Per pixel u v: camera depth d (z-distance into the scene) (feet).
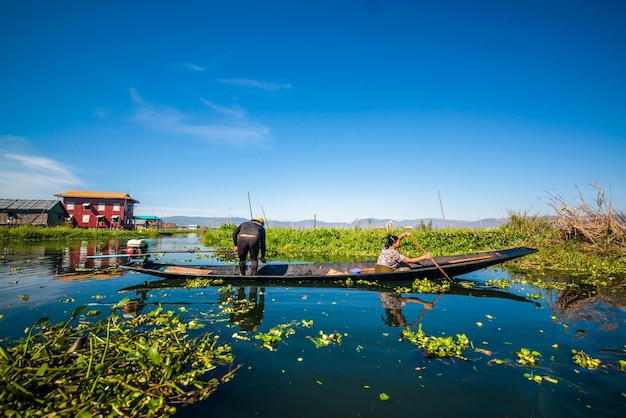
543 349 12.48
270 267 30.55
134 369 10.23
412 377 10.32
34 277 26.61
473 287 23.94
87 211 156.76
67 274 28.12
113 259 39.73
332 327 14.88
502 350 12.39
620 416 8.36
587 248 39.24
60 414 7.98
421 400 9.04
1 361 9.32
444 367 10.98
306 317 16.40
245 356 11.74
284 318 16.22
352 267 30.30
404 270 25.31
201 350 11.97
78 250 51.47
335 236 64.08
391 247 27.04
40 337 12.86
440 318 16.29
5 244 61.46
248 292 22.22
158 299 19.93
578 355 11.64
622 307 18.38
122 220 159.53
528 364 11.18
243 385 9.77
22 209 126.21
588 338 13.65
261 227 27.30
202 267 29.30
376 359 11.55
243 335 13.84
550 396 9.26
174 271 27.07
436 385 9.85
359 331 14.35
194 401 8.94
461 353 12.06
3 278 26.02
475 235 50.80
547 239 43.83
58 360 10.25
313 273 29.63
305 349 12.35
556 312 17.38
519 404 8.89
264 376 10.32
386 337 13.64
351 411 8.52
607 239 38.09
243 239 26.50
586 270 31.37
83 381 9.17
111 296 20.40
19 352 10.17
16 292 21.04
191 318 16.11
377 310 17.74
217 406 8.71
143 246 43.45
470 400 9.06
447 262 28.04
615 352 12.26
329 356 11.76
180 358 11.07
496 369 10.85
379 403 8.88
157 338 12.94
